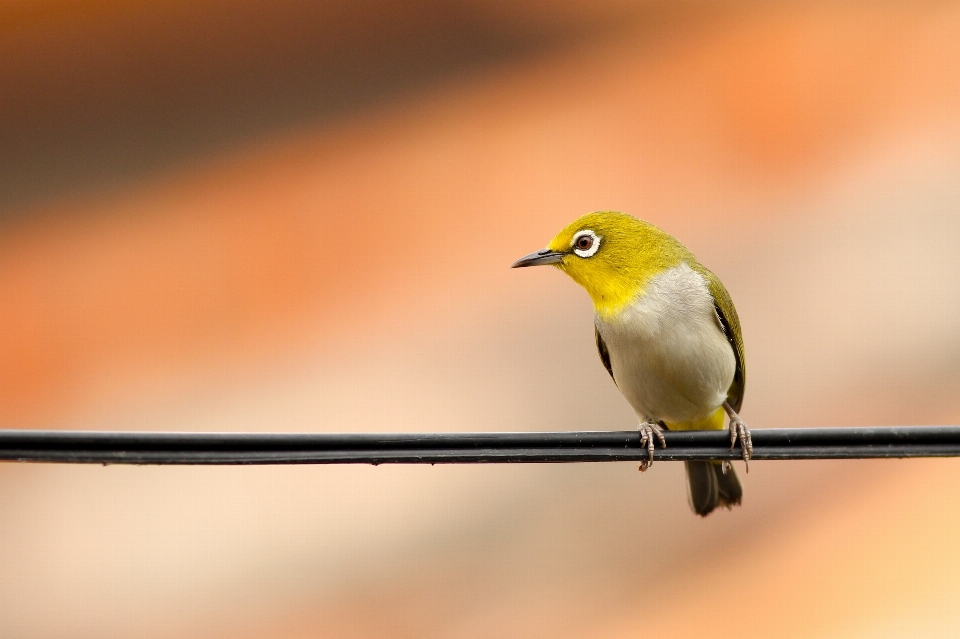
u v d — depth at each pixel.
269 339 17.70
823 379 16.22
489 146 20.53
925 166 18.80
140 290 18.89
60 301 18.62
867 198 18.73
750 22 21.86
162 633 13.72
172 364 17.50
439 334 17.20
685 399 9.04
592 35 21.94
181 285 18.94
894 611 12.77
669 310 8.68
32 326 18.20
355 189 20.27
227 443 6.11
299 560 14.46
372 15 20.94
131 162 20.66
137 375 17.41
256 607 13.90
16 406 16.80
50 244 19.75
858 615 12.92
